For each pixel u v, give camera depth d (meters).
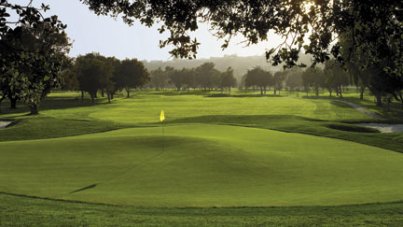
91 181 14.22
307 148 21.02
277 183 14.22
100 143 20.19
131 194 12.65
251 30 6.93
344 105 77.75
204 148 19.02
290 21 6.72
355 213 10.49
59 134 33.50
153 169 15.81
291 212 10.64
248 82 161.25
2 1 6.17
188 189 13.34
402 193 12.72
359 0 6.37
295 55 6.95
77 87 98.31
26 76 7.18
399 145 23.98
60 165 16.41
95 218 10.00
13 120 49.44
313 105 78.44
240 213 10.57
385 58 7.78
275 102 89.38
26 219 9.87
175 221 9.77
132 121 48.50
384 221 9.78
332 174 15.55
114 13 7.52
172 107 75.62
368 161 18.05
